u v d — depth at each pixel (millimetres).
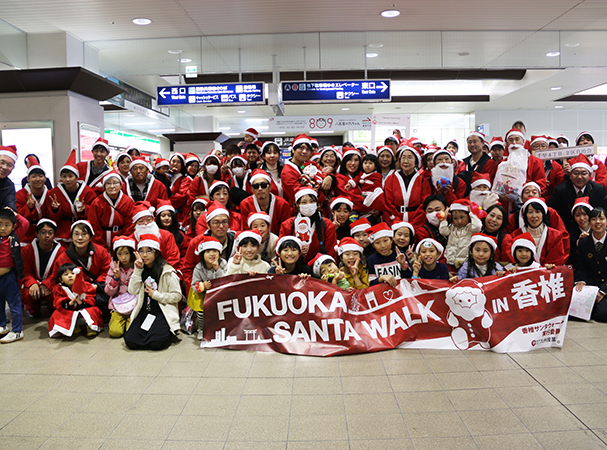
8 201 5188
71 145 7094
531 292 3949
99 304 4672
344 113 15766
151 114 11750
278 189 5582
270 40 8508
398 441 2541
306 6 7078
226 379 3422
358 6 7090
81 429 2730
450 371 3486
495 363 3631
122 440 2604
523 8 7293
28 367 3715
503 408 2893
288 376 3455
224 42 8500
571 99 14453
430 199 4984
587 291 4699
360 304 4004
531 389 3156
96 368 3678
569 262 5109
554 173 6258
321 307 3971
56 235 5531
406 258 4496
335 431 2658
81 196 5500
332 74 10172
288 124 14031
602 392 3092
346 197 5371
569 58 9695
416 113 16344
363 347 3893
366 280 4379
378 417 2807
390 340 3969
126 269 4473
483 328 3904
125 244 4340
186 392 3209
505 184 5266
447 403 2973
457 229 4785
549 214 5020
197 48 8727
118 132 12875
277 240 4398
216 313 4062
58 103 7062
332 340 3918
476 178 5512
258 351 3988
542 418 2764
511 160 5320
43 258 4961
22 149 7102
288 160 5691
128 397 3145
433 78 10812
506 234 4805
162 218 5129
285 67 9547
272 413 2885
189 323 4523
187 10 7082
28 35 7844
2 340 4297
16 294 4449
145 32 8023
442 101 14094
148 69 9625
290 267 4254
